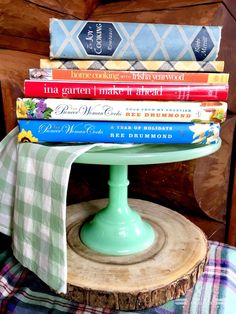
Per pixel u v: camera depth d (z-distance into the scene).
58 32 0.49
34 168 0.47
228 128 0.78
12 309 0.54
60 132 0.47
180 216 0.72
